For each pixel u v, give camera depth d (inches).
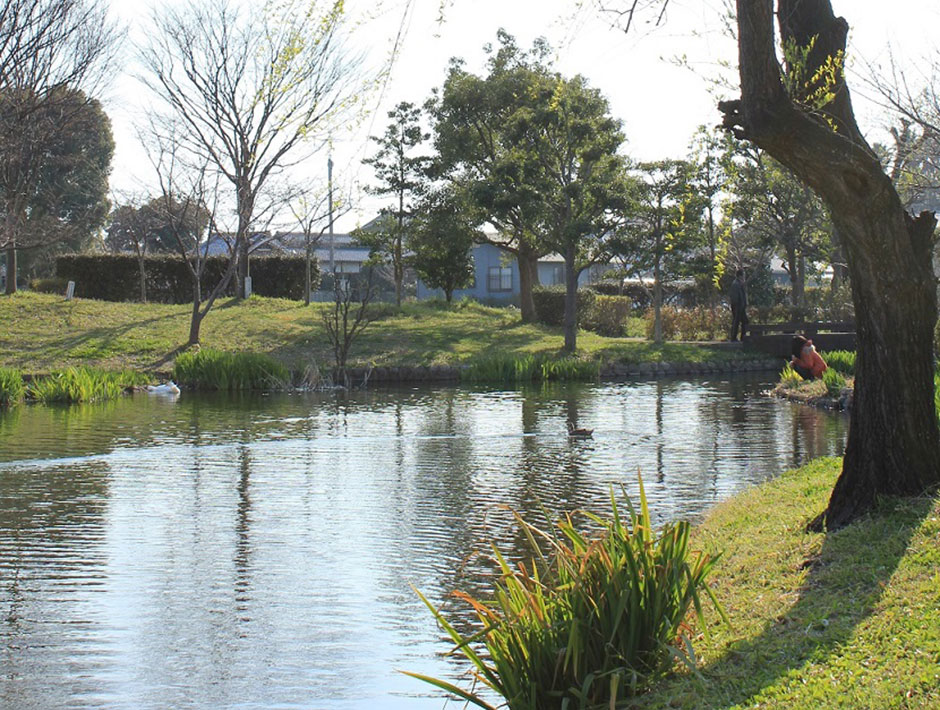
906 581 221.3
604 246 1293.1
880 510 275.1
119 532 382.9
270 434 653.3
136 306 1293.1
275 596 304.8
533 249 1477.6
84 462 540.1
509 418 741.3
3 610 292.4
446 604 297.3
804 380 938.1
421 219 1486.2
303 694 233.0
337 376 1040.2
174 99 1263.5
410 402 862.5
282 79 351.6
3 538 373.7
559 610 203.2
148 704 227.8
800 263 1402.6
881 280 282.8
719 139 713.0
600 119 1221.7
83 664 251.6
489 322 1414.9
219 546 362.6
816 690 177.9
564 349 1237.7
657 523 380.2
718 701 183.8
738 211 1227.9
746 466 514.9
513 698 197.5
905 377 283.4
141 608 294.4
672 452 568.1
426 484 476.7
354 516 409.1
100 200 1891.0
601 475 497.0
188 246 2090.3
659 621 205.2
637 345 1293.1
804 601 226.1
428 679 197.3
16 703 228.1
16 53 860.6
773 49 268.8
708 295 1658.5
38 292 1455.5
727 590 250.5
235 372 983.6
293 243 1659.7
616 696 194.1
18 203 1064.2
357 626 279.3
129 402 858.8
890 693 170.6
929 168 636.7
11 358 1016.2
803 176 279.6
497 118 1450.5
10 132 912.3
